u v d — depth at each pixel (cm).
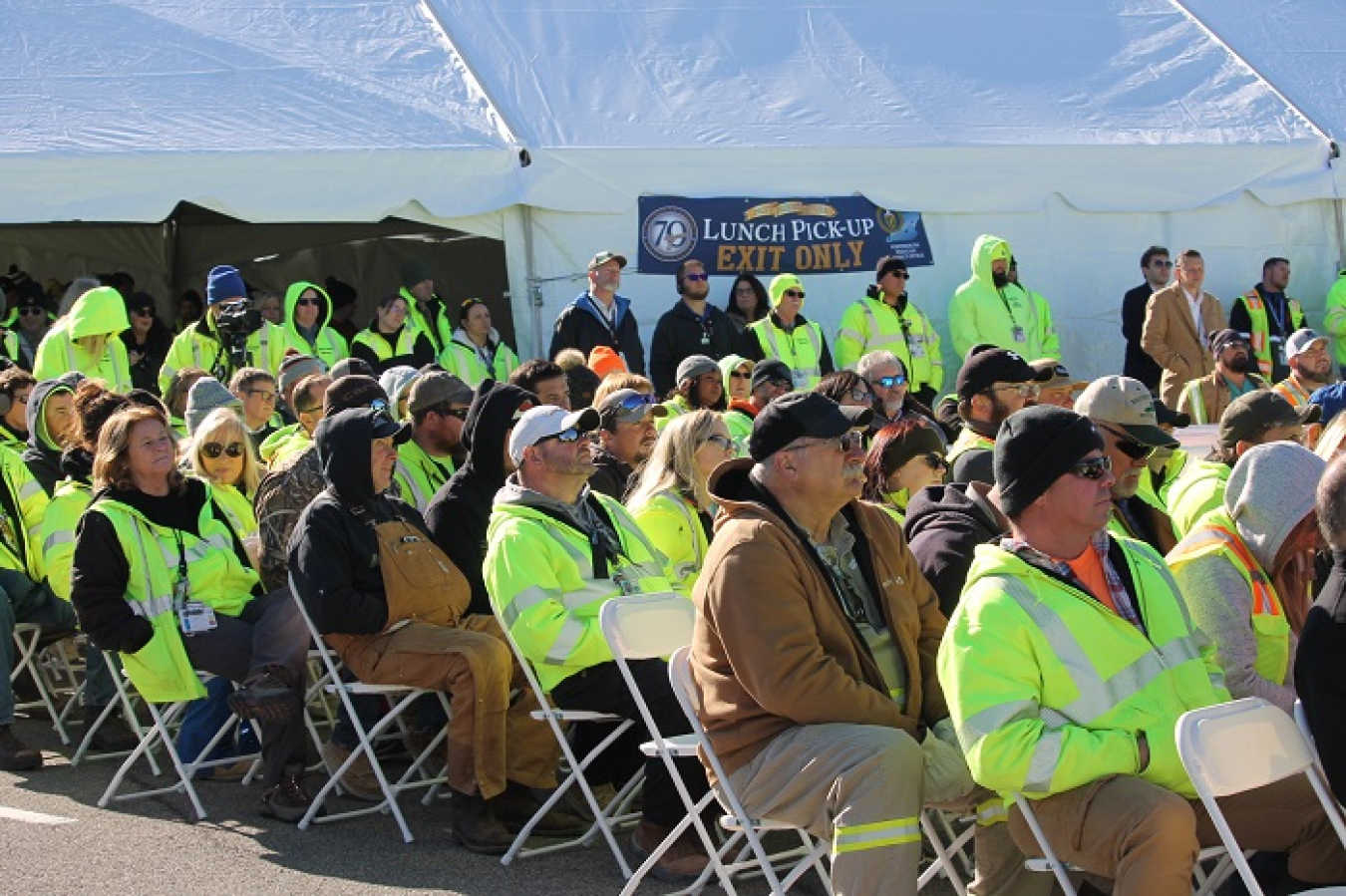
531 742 610
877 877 420
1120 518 570
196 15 1362
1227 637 477
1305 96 1559
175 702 644
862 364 906
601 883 554
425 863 575
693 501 658
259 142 1194
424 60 1355
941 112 1437
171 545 657
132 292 1417
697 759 562
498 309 1527
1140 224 1442
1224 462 591
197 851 587
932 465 642
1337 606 395
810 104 1410
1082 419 425
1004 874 474
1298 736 405
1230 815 428
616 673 567
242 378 854
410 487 750
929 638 486
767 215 1329
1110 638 419
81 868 564
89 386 745
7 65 1237
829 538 477
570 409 938
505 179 1251
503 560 580
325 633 609
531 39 1411
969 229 1393
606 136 1306
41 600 750
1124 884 392
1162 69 1567
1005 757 403
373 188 1208
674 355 1252
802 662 439
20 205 1109
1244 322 1430
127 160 1138
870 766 424
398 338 1236
